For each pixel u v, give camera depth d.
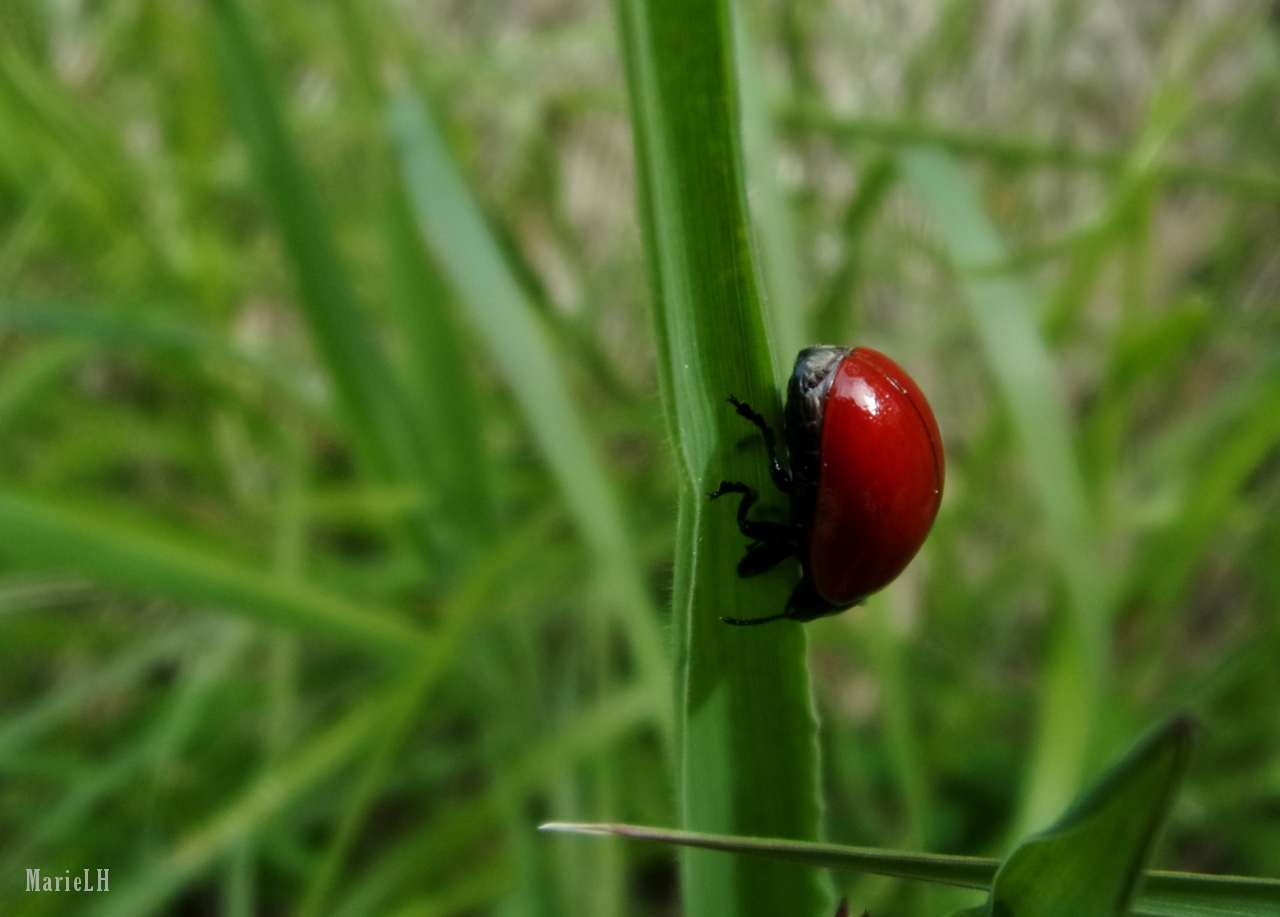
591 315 0.05
